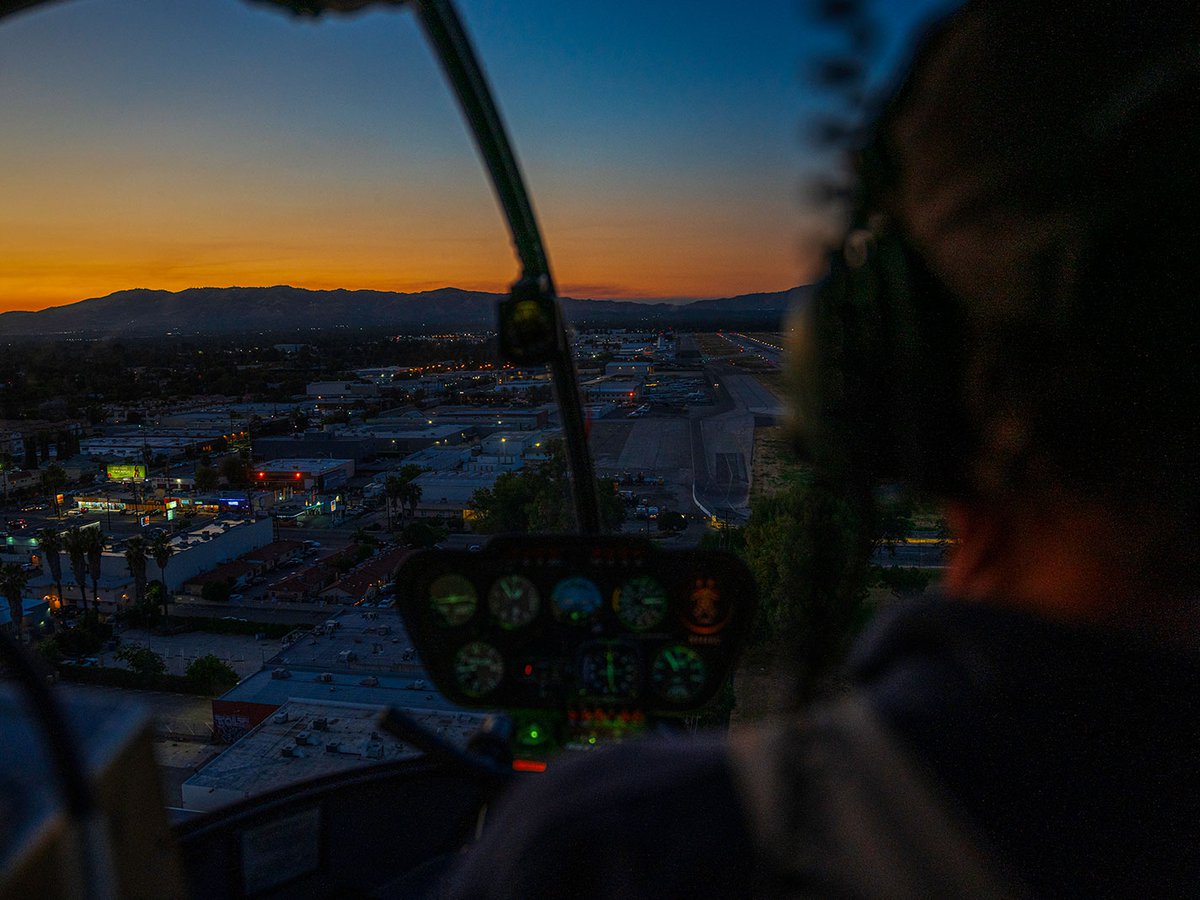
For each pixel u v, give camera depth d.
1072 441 0.22
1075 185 0.22
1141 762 0.21
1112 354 0.22
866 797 0.23
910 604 0.27
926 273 0.24
